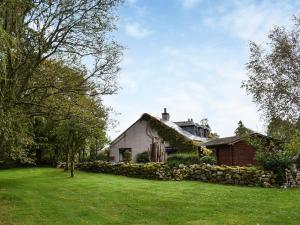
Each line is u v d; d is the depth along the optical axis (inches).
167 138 1884.8
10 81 689.6
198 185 944.9
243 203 677.3
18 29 684.1
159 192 830.5
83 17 757.9
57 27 749.9
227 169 981.8
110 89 842.2
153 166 1138.7
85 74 821.2
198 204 680.4
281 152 937.5
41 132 1752.0
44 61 805.9
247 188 880.3
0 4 566.3
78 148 1337.4
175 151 1849.2
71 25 755.4
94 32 772.6
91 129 932.0
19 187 973.2
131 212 636.7
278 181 911.7
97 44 794.8
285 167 922.7
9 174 1496.1
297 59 665.6
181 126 2204.7
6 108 664.4
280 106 665.0
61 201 749.3
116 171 1310.3
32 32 732.7
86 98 881.5
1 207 692.1
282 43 673.0
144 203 708.0
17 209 674.2
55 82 807.7
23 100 762.2
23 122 776.3
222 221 551.2
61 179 1158.3
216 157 1646.2
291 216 569.0
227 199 722.8
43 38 737.0
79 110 858.8
